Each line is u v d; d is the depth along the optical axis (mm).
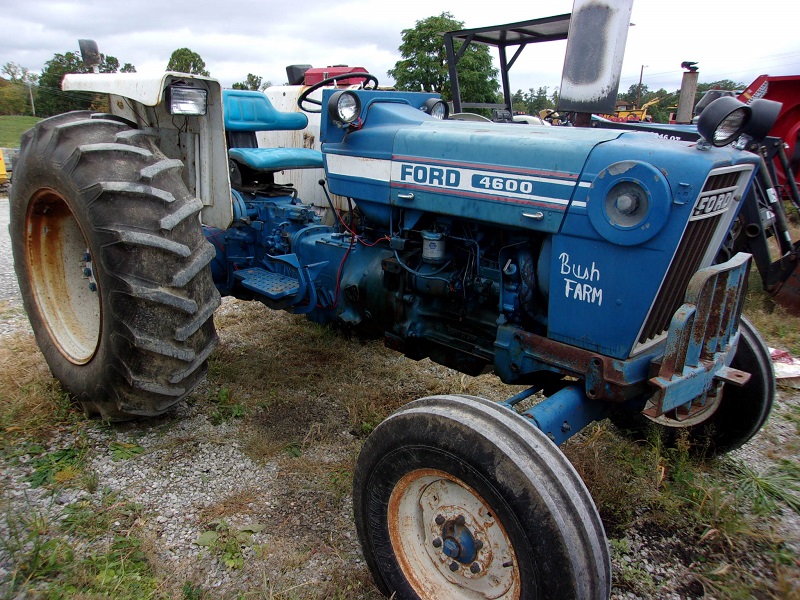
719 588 2182
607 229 1956
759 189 5039
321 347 4004
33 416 2891
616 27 2393
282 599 2006
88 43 3314
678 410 2357
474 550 1870
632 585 2203
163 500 2447
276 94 5633
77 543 2178
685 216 1835
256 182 4023
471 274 2496
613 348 2064
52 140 2705
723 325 2186
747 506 2691
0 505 2328
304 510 2457
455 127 2510
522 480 1642
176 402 2799
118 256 2469
